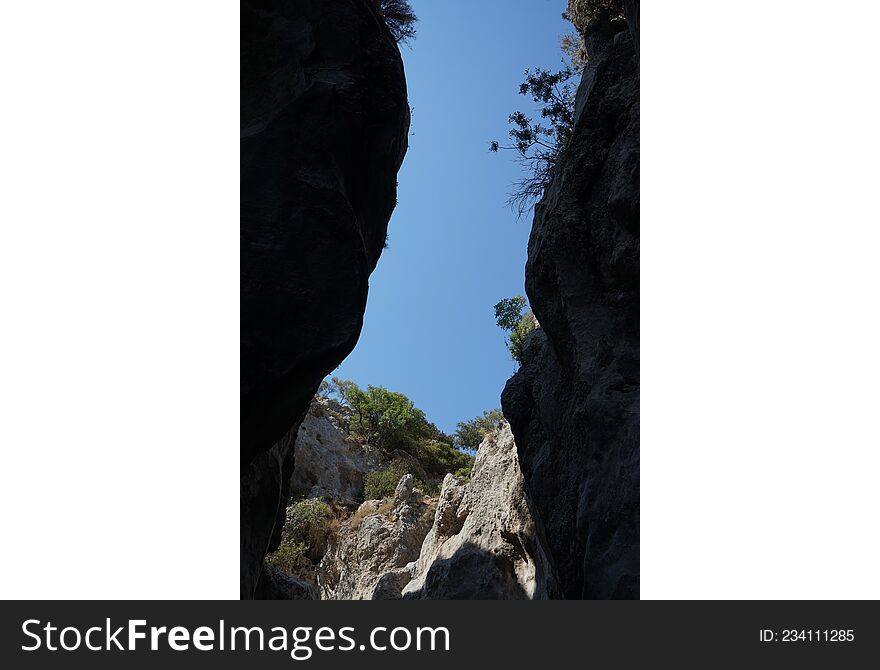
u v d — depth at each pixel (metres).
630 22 12.69
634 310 11.64
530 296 13.92
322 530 34.75
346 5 11.74
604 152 12.81
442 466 47.81
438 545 23.86
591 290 12.40
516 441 15.37
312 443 41.59
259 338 10.31
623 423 10.78
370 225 13.27
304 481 40.19
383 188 13.27
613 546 9.95
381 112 11.86
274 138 10.91
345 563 29.77
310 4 11.59
